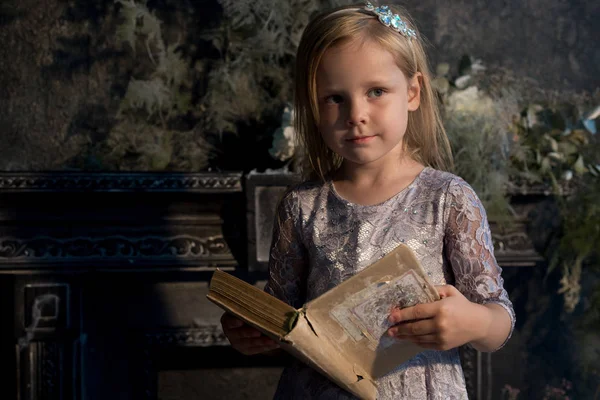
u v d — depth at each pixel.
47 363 2.27
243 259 2.31
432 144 1.55
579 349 2.66
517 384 2.62
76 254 2.24
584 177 2.57
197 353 2.43
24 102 2.47
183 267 2.27
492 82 2.70
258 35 2.48
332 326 1.16
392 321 1.16
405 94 1.35
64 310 2.27
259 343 1.34
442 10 2.70
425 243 1.33
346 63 1.29
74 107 2.49
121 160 2.46
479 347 1.27
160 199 2.28
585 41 2.79
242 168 2.53
